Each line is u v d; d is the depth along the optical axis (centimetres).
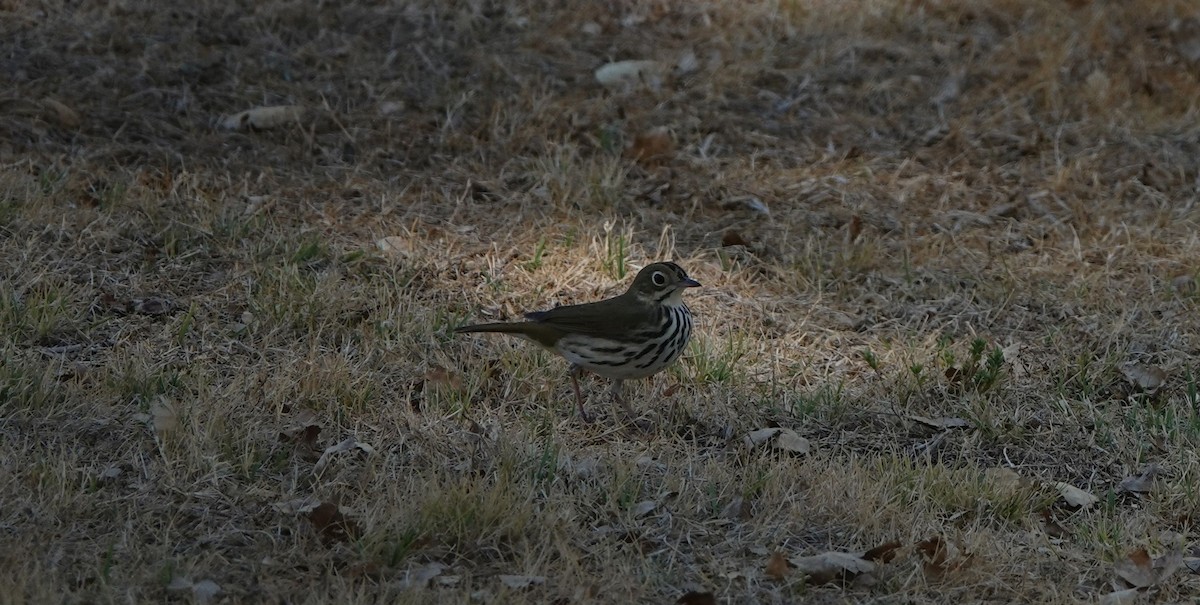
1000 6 1884
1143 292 1334
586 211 1420
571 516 944
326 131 1530
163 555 870
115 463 974
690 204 1459
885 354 1224
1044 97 1675
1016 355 1226
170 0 1714
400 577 873
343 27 1717
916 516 974
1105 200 1502
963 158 1571
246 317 1184
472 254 1322
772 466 1022
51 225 1274
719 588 888
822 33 1800
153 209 1317
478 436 1046
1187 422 1120
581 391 1141
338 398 1082
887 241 1416
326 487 959
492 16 1783
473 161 1499
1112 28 1820
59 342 1137
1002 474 1045
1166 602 901
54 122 1473
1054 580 925
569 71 1689
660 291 1049
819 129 1622
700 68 1712
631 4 1836
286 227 1336
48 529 889
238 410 1052
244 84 1590
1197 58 1789
